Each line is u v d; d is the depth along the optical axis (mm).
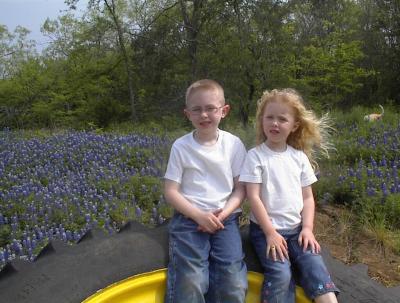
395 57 11453
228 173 1624
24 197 3287
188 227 1554
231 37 8773
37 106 9789
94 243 1588
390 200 3297
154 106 9484
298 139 1764
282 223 1622
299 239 1593
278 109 1660
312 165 1896
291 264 1604
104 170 3826
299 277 1580
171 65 9664
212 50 8961
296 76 9695
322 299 1493
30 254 2463
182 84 9102
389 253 2850
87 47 10344
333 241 2977
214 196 1592
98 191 3469
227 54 8695
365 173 3809
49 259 1519
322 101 9680
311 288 1513
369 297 1594
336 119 6484
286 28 8883
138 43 9703
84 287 1440
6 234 2814
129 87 9711
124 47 9664
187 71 9266
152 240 1618
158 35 9516
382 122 6055
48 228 2883
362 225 3129
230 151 1649
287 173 1653
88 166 4023
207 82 1641
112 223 2982
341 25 11273
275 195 1627
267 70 8711
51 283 1427
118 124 9172
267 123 1674
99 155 4246
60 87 10266
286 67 9172
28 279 1442
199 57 8930
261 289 1562
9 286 1436
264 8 8586
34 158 4328
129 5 10984
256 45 8727
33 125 10055
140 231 1674
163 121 8516
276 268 1529
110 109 9828
